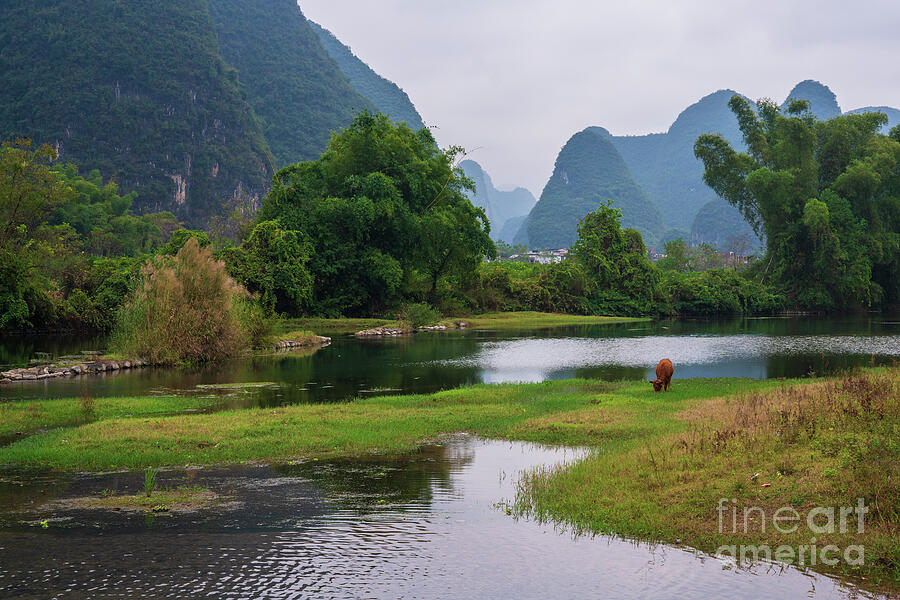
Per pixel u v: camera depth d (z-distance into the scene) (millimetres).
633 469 9852
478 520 8281
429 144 67250
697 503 8258
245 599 6023
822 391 13445
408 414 15742
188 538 7645
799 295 73688
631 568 6746
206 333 28188
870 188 70250
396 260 56656
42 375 23250
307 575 6574
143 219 139000
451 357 30797
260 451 12117
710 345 36344
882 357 28875
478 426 14664
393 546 7379
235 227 100375
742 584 6344
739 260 130125
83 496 9453
